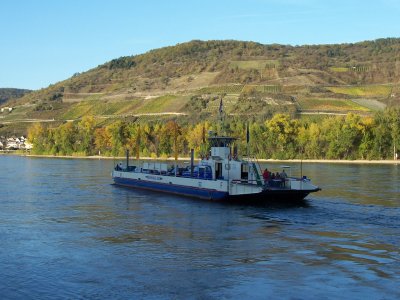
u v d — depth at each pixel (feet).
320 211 189.78
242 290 98.53
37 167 522.06
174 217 179.83
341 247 131.34
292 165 523.70
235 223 166.61
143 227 160.97
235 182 209.56
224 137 229.86
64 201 228.02
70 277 107.55
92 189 283.38
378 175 367.25
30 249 131.85
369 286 100.22
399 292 96.78
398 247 131.13
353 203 209.97
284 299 93.71
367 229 154.71
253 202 207.62
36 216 184.55
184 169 260.83
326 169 446.19
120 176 304.71
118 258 122.21
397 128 598.34
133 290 99.04
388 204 206.90
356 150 632.38
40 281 105.19
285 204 207.31
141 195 249.75
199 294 96.58
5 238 145.28
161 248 131.75
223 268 112.88
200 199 227.20
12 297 96.32
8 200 232.53
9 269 113.70
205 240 140.77
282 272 109.60
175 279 105.40
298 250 128.47
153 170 278.67
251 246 133.08
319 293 96.53
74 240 142.20
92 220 175.11
